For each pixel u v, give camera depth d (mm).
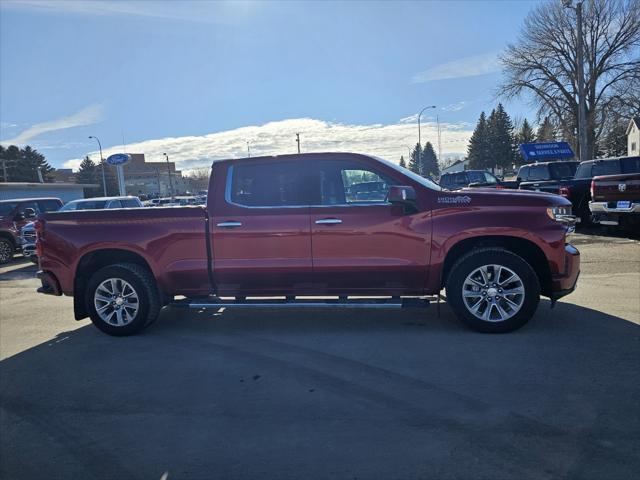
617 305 6078
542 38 39094
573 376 4027
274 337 5398
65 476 2979
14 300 8359
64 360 4969
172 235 5488
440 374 4184
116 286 5598
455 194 5188
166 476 2928
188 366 4641
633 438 3100
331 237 5242
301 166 5383
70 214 5711
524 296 5004
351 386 4035
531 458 2928
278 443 3223
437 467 2881
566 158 39844
